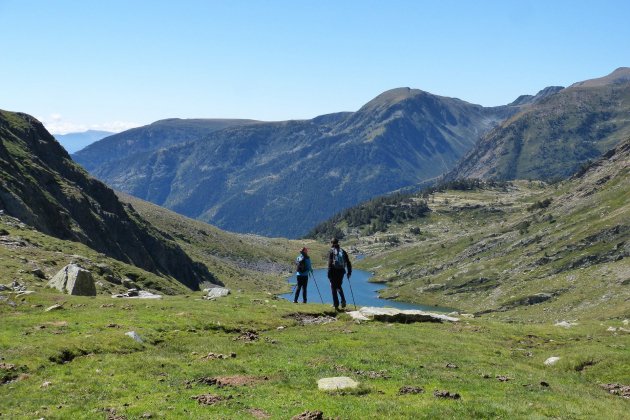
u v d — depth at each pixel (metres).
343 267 38.78
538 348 31.89
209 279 189.75
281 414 16.72
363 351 26.41
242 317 33.84
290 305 39.62
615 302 151.62
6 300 34.88
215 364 22.92
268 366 22.92
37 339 24.97
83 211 125.94
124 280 72.75
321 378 21.14
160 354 24.38
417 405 17.80
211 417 16.28
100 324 28.73
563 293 185.50
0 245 65.69
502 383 21.89
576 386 23.17
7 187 97.88
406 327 34.53
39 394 18.59
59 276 45.88
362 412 17.02
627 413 18.98
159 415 16.55
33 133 148.38
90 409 17.27
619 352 28.00
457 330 34.94
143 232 164.38
